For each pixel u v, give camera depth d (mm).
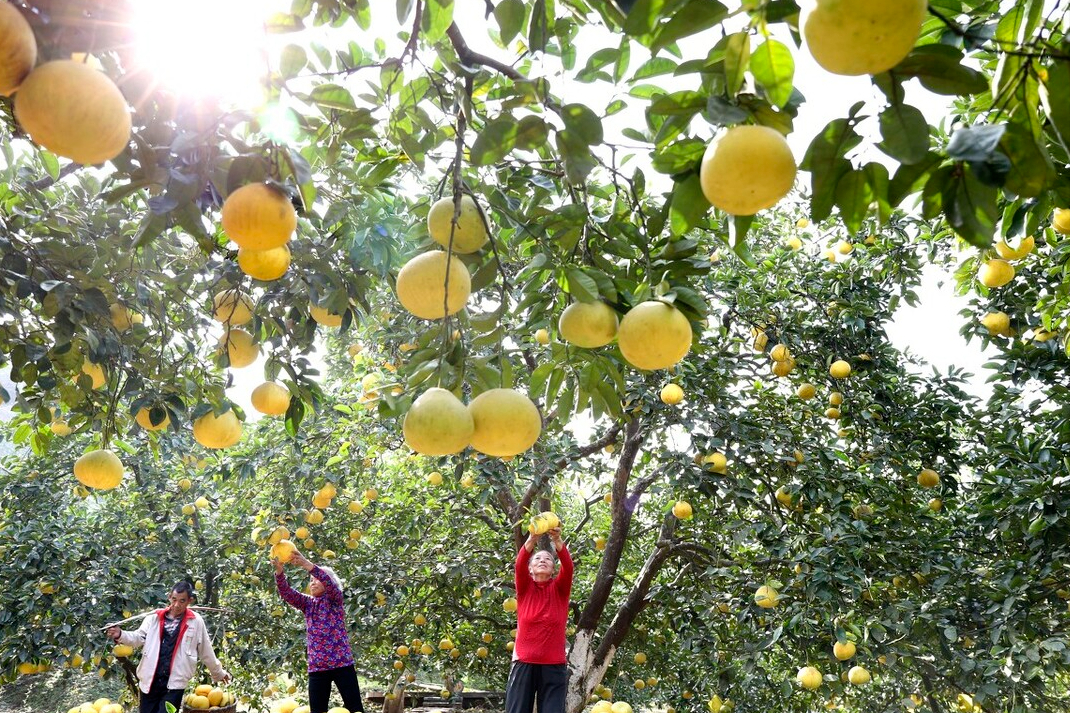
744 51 1458
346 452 7016
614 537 7750
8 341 3617
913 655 5539
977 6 1682
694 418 6094
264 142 2006
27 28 1506
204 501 8867
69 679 12406
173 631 5895
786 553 5754
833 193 1586
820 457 6223
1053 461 5418
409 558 8609
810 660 5961
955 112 3764
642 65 2379
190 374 3982
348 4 2496
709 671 7695
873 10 1163
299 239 3676
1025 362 5926
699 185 1729
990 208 1452
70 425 4285
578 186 2344
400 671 8930
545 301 2553
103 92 1575
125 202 3875
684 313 2080
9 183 3594
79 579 8141
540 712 5242
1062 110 1345
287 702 5836
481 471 6867
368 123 2488
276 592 9312
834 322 6797
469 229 2090
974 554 6578
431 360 2215
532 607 5328
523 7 2221
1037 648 4980
